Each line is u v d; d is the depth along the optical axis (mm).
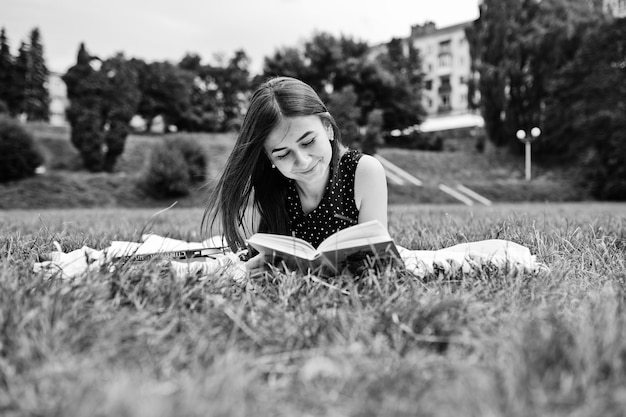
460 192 20719
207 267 1692
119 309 1286
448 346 1073
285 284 1524
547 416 732
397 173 23469
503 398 762
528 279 1652
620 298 1362
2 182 16750
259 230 2352
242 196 2148
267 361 1008
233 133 26766
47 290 1326
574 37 23766
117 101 20875
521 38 24797
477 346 1026
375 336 1125
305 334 1143
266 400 847
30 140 17359
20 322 1091
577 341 946
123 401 742
